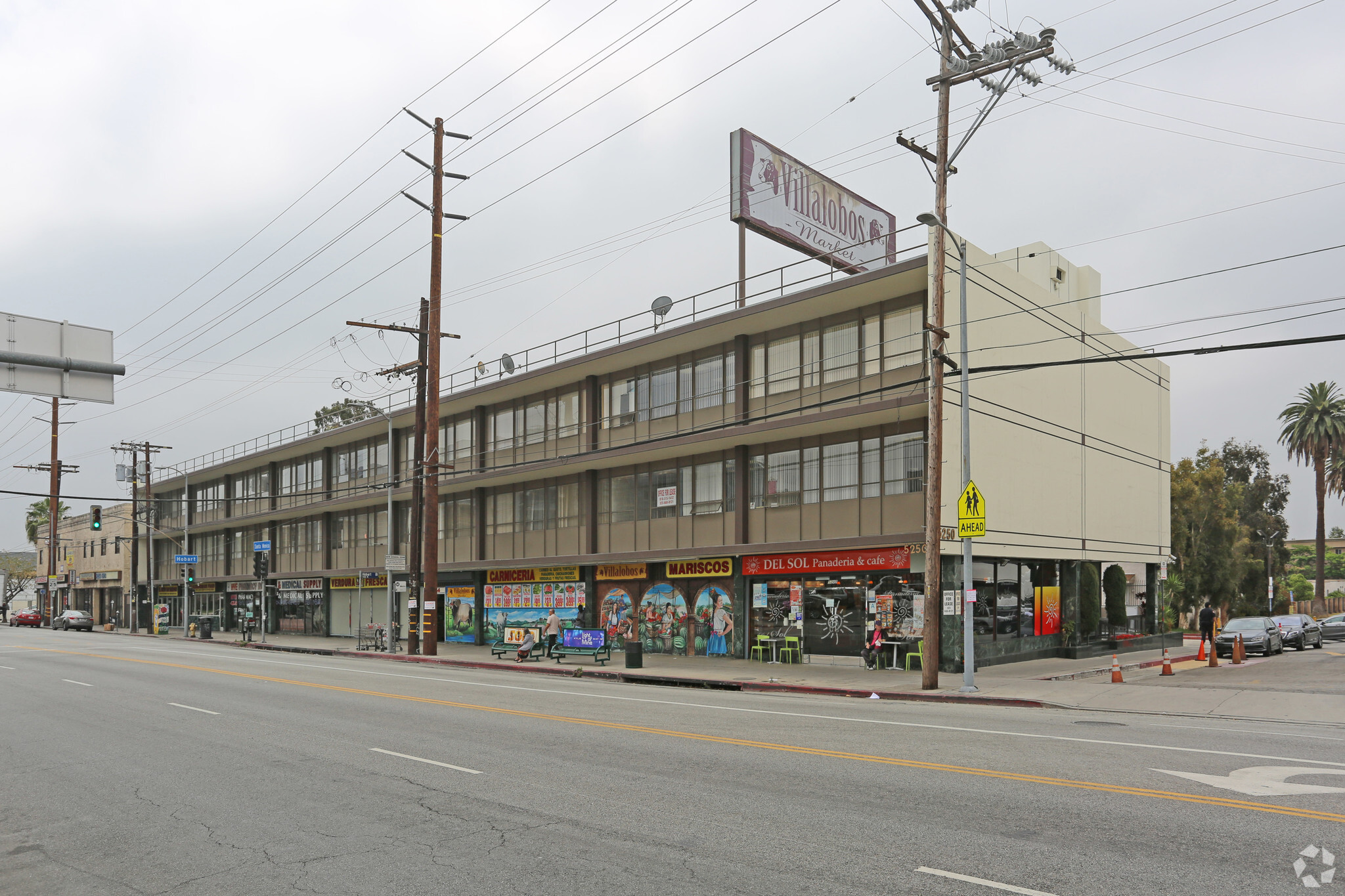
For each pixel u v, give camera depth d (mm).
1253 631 33344
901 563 25172
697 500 31250
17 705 17641
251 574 59344
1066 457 30531
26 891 6613
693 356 31531
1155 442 37469
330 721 14742
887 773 9836
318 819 8328
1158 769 9977
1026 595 28531
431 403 33469
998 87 20453
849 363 26984
